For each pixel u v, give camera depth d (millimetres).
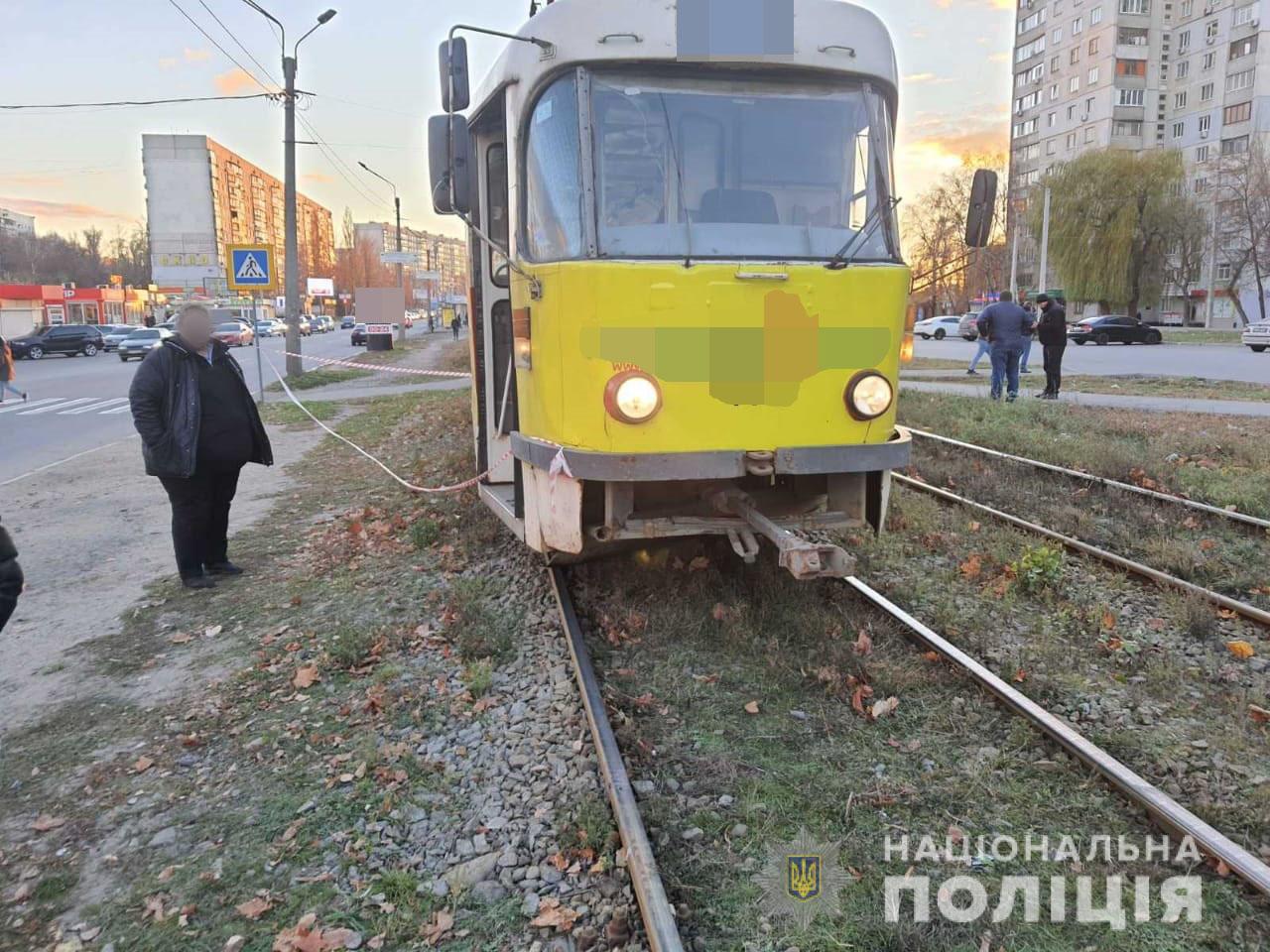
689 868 3168
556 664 4695
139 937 2957
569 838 3293
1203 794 3557
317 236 114188
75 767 4023
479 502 8078
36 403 21000
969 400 15016
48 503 9531
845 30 4805
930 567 6340
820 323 4453
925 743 3955
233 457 6320
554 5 4641
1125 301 57781
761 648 4875
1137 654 4840
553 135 4645
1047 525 7371
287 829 3477
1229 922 2889
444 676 4688
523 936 2879
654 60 4566
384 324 40125
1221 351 33312
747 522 4910
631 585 5707
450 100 4789
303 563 6918
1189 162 76500
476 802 3590
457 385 23562
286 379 24047
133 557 7320
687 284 4270
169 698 4660
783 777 3715
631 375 4262
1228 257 58031
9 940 2967
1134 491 7996
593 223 4391
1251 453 9484
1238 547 6590
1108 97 78438
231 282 18734
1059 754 3801
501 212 5926
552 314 4484
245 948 2887
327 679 4766
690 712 4266
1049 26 85812
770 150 4684
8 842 3498
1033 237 59906
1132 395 16672
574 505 4488
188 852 3383
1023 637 5090
